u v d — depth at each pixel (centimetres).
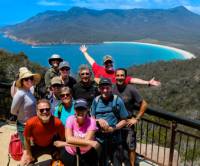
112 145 431
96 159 409
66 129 401
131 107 461
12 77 1559
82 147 398
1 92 754
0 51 2253
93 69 543
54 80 468
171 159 484
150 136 847
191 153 784
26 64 2148
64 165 414
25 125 416
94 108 428
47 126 411
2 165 511
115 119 426
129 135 462
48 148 435
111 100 422
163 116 469
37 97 532
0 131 652
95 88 479
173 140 473
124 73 449
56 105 465
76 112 388
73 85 514
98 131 421
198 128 423
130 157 469
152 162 537
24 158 429
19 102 439
